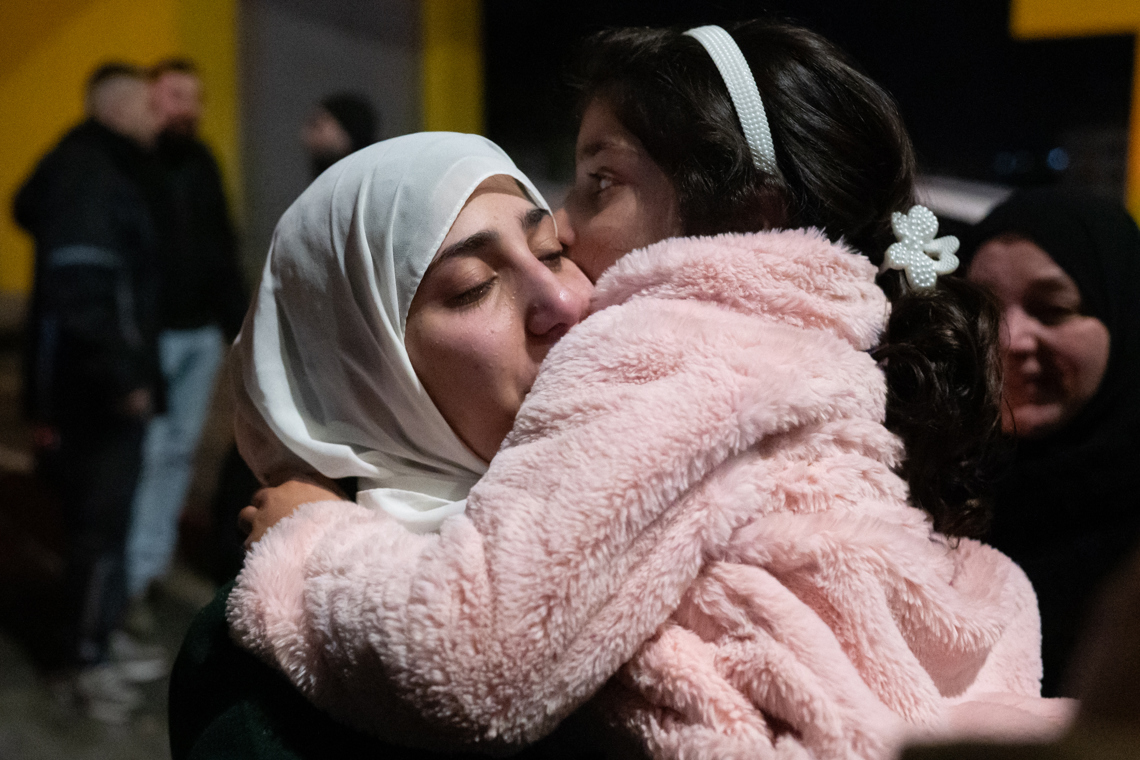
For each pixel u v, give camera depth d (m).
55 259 2.91
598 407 0.85
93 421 2.98
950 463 0.99
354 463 1.07
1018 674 0.96
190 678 1.01
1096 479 1.40
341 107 3.47
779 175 0.99
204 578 3.87
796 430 0.87
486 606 0.78
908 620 0.85
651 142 1.02
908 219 1.02
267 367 1.12
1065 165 3.13
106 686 3.05
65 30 6.24
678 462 0.80
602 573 0.79
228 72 5.55
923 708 0.78
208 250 3.56
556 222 1.12
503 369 1.01
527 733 0.78
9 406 5.45
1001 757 0.48
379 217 1.04
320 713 0.90
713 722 0.76
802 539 0.81
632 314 0.92
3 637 3.40
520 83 4.59
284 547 0.94
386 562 0.85
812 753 0.73
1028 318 1.44
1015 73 3.17
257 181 5.56
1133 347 1.42
